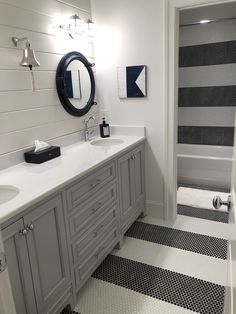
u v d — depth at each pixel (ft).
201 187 12.07
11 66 6.04
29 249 4.52
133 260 7.40
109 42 8.72
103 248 6.93
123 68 8.73
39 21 6.67
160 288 6.40
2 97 5.90
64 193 5.26
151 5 7.88
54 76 7.31
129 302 6.05
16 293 4.35
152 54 8.26
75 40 7.97
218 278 6.60
